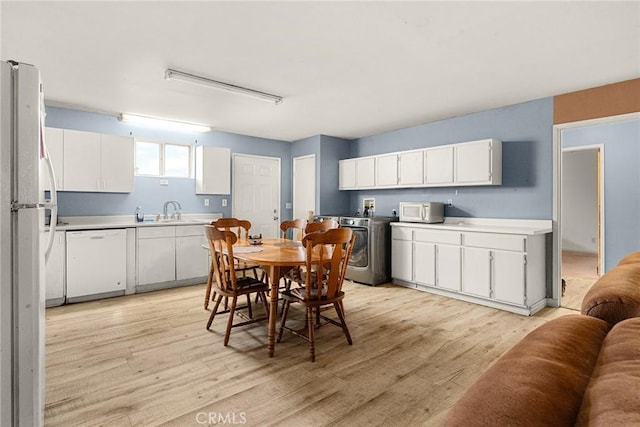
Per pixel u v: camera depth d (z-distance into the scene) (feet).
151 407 6.15
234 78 10.55
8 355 4.08
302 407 6.17
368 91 11.69
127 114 14.51
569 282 15.85
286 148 20.62
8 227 4.06
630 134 15.70
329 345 8.84
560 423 1.88
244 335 9.50
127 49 8.61
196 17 7.16
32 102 4.20
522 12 6.93
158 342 8.93
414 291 14.17
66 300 12.14
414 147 16.65
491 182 12.86
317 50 8.66
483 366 7.72
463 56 8.97
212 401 6.34
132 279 13.58
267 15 7.08
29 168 4.18
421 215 14.49
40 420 4.68
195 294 13.58
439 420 5.82
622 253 15.90
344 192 19.81
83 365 7.66
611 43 8.21
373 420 5.82
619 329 2.84
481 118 14.10
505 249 11.48
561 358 2.48
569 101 11.76
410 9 6.86
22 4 6.66
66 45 8.39
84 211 14.03
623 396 1.85
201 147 16.46
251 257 8.68
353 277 15.80
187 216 16.81
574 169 25.13
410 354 8.30
